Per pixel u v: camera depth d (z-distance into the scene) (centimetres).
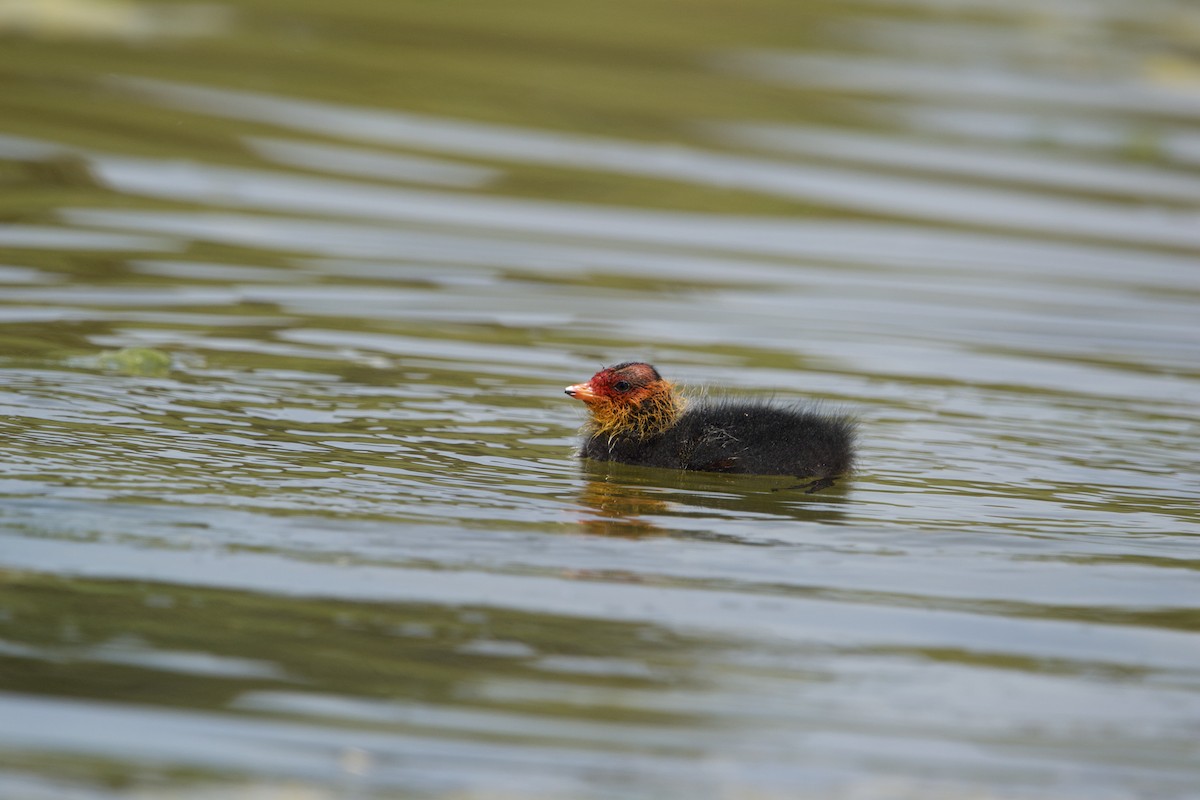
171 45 5281
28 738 1315
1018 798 1294
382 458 2142
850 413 2545
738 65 5609
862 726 1420
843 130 5025
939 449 2383
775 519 2008
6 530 1758
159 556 1717
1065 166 4866
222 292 3094
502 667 1498
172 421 2238
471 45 5569
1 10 5450
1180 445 2439
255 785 1261
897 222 4216
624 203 4194
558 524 1925
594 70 5400
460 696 1432
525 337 2966
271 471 2036
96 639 1504
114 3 5734
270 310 2992
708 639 1591
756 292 3472
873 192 4466
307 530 1828
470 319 3072
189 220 3656
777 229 4091
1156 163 4953
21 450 2036
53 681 1416
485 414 2439
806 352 2994
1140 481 2239
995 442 2433
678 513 2008
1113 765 1360
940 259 3884
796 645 1591
